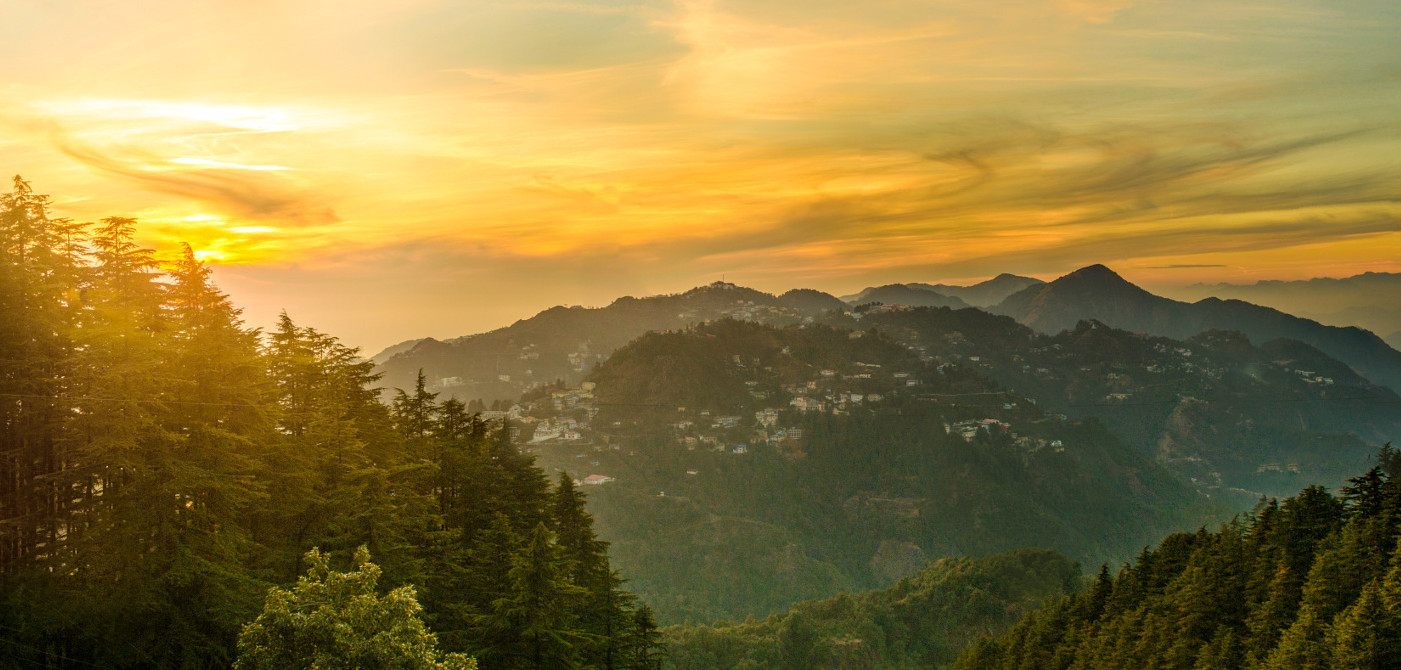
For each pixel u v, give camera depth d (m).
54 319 29.83
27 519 28.27
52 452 30.62
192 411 29.89
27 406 29.27
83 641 26.80
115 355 28.09
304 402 40.22
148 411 27.84
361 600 20.34
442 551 35.75
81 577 26.75
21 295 29.28
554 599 31.50
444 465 44.56
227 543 27.91
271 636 19.94
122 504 26.42
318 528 31.50
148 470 26.69
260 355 37.66
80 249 32.97
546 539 31.72
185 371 30.14
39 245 30.94
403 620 20.80
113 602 25.88
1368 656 36.62
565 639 31.53
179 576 26.11
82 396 28.75
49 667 26.64
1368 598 38.28
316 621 19.72
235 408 31.86
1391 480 53.41
